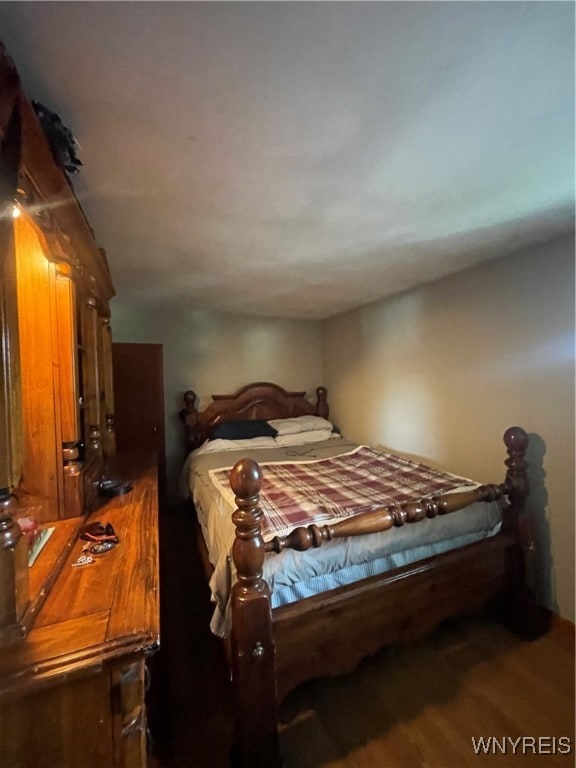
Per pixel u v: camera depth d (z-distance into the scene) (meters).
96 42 0.73
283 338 4.19
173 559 2.71
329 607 1.41
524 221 1.70
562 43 0.76
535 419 2.04
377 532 1.56
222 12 0.68
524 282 2.07
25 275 1.22
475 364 2.40
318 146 1.11
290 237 1.83
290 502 1.87
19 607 0.74
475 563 1.79
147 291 2.89
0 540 0.71
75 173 1.21
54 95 0.87
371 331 3.47
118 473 2.01
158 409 3.20
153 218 1.59
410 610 1.62
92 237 1.39
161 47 0.75
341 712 1.48
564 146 1.13
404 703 1.51
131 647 0.72
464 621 2.00
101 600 0.86
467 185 1.37
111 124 0.98
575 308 1.84
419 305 2.87
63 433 1.28
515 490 1.87
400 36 0.74
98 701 0.72
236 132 1.03
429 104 0.94
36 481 1.26
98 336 1.85
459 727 1.41
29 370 1.24
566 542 1.89
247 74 0.83
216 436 3.47
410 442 3.00
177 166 1.20
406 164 1.22
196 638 1.90
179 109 0.93
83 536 1.17
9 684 0.64
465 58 0.80
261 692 1.24
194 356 3.76
